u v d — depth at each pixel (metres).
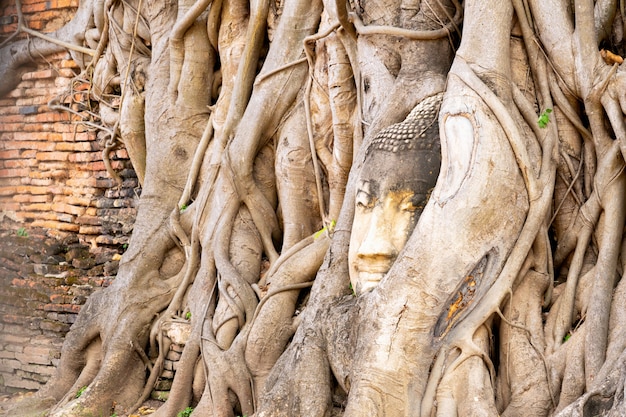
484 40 6.41
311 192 8.27
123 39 10.10
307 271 7.72
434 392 5.94
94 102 10.82
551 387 5.91
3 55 11.43
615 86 6.14
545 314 6.29
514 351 6.09
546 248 6.29
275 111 8.34
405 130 6.56
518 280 6.23
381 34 7.34
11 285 10.59
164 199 9.15
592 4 6.32
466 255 5.96
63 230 10.84
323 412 6.38
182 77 9.26
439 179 6.13
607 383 5.35
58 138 11.01
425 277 5.93
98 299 8.94
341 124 7.80
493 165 6.04
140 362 8.62
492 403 5.84
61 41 10.96
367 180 6.53
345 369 6.32
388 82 7.27
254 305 7.89
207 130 9.06
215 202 8.45
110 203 10.50
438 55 7.14
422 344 5.95
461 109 6.18
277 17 8.61
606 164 6.22
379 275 6.38
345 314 6.47
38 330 10.25
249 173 8.37
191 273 8.68
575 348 5.88
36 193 11.13
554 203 6.52
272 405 6.48
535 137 6.40
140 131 9.96
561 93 6.47
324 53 8.07
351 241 6.61
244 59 8.60
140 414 8.24
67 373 8.88
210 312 8.05
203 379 7.88
